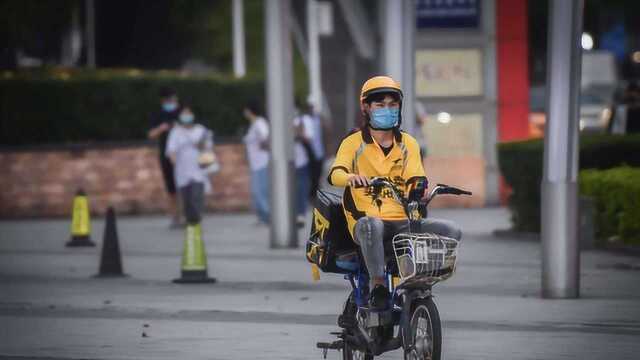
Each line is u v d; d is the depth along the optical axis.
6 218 67.06
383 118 21.98
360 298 22.61
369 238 21.42
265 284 38.03
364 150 22.17
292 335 29.00
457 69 68.94
